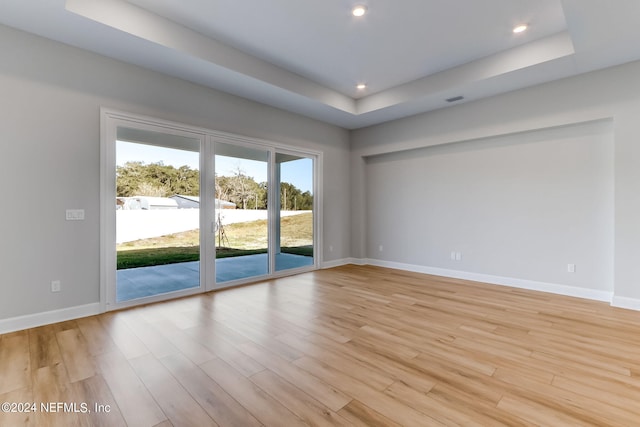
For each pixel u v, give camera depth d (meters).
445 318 3.08
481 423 1.55
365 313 3.24
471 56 3.81
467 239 4.88
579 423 1.55
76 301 3.09
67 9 2.50
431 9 2.90
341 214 6.21
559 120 3.83
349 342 2.52
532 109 4.05
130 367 2.11
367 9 2.91
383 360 2.22
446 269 5.13
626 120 3.39
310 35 3.36
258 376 2.00
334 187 6.05
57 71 2.98
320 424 1.55
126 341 2.53
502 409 1.67
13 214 2.76
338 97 4.98
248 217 4.67
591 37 2.88
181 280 4.32
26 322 2.81
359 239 6.29
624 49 3.10
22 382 1.92
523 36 3.36
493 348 2.41
